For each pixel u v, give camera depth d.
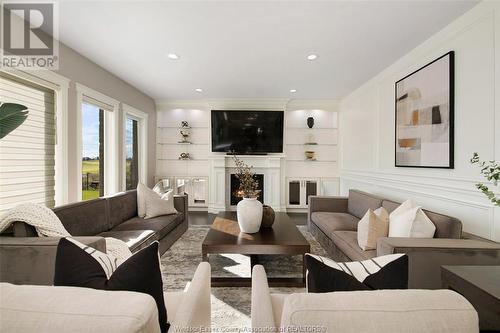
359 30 2.53
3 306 0.54
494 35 1.99
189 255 2.92
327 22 2.39
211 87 4.53
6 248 1.55
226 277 2.41
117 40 2.74
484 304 1.13
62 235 1.77
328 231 2.94
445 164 2.45
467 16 2.21
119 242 2.08
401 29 2.51
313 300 0.59
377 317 0.55
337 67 3.52
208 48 2.94
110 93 3.78
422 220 1.92
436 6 2.14
